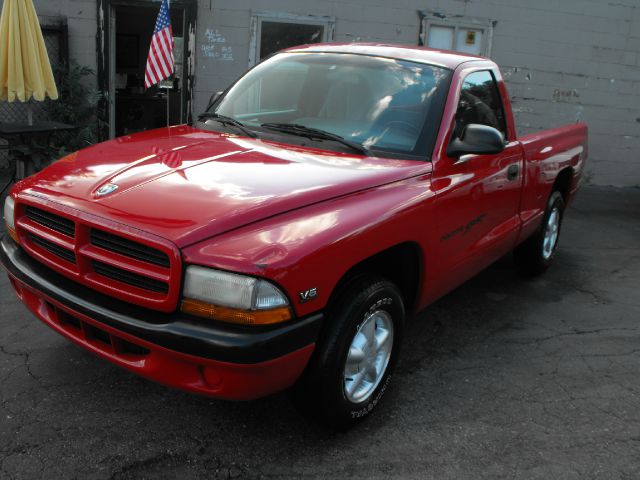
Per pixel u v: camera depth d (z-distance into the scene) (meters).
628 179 11.84
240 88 4.31
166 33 7.08
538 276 5.87
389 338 3.29
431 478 2.87
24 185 3.18
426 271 3.51
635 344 4.47
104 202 2.77
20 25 6.45
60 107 8.38
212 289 2.46
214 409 3.27
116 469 2.77
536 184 4.91
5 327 3.98
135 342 2.60
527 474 2.95
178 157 3.22
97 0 8.47
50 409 3.16
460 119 3.85
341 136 3.63
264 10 9.21
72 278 2.85
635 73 11.25
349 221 2.86
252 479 2.77
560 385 3.81
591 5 10.74
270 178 2.99
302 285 2.59
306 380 2.86
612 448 3.20
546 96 11.04
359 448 3.05
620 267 6.41
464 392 3.66
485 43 10.47
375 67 4.00
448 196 3.54
